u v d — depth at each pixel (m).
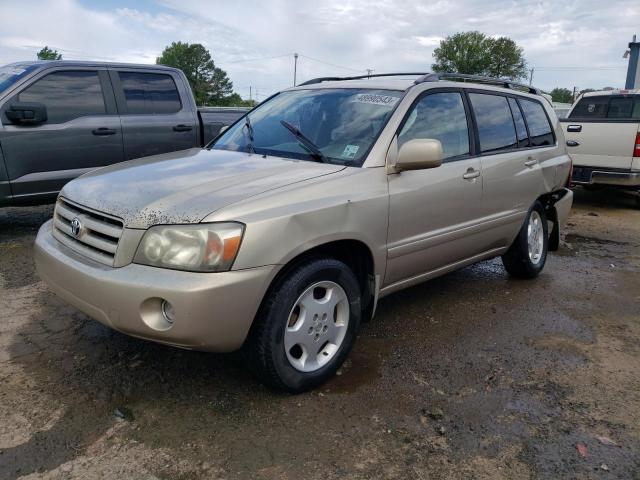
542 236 5.53
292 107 4.23
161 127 7.08
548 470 2.62
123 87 6.80
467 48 72.50
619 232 8.04
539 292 5.14
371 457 2.65
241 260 2.69
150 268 2.69
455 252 4.24
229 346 2.79
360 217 3.25
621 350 3.94
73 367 3.34
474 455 2.71
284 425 2.86
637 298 5.09
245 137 4.15
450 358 3.70
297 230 2.89
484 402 3.17
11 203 6.07
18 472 2.45
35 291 4.55
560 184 5.59
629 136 9.00
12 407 2.92
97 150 6.55
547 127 5.55
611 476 2.60
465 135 4.29
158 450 2.63
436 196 3.84
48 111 6.19
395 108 3.73
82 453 2.59
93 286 2.76
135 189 3.04
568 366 3.66
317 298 3.20
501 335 4.11
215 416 2.91
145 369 3.35
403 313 4.46
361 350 3.75
